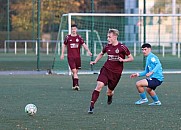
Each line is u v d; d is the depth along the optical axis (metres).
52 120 18.83
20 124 17.92
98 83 21.11
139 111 21.47
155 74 23.58
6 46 83.19
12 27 82.25
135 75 23.66
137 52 74.38
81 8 89.12
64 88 31.31
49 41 74.88
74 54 30.80
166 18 81.94
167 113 20.88
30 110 19.88
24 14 81.38
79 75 42.47
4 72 45.31
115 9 92.62
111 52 21.67
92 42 46.69
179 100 25.44
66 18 59.97
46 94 27.88
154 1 84.88
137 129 17.00
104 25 73.38
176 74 44.38
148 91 23.64
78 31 61.09
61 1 79.12
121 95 27.48
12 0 80.50
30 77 40.12
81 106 22.89
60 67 47.75
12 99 25.52
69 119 19.09
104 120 18.91
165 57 67.81
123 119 19.19
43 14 79.38
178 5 82.62
